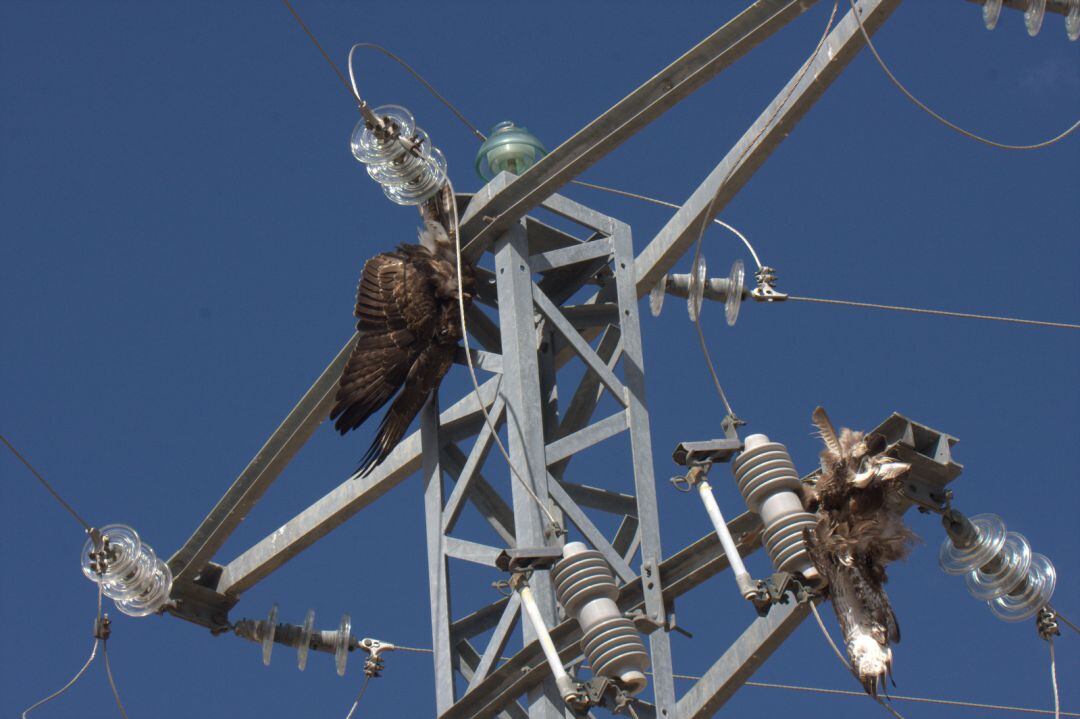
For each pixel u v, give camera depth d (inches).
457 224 625.3
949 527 554.6
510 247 631.8
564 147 612.1
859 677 462.0
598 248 650.2
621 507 639.1
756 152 586.9
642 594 563.2
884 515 475.8
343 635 698.8
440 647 619.2
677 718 554.6
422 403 629.3
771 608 534.6
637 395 622.8
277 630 698.8
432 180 628.4
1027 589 573.6
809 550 475.8
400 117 627.8
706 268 633.0
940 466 532.4
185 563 705.6
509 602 600.1
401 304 627.2
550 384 654.5
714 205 608.4
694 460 509.7
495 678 575.5
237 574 710.5
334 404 627.2
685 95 586.2
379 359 625.6
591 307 649.0
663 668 561.3
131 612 682.2
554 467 640.4
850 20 557.3
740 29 572.1
